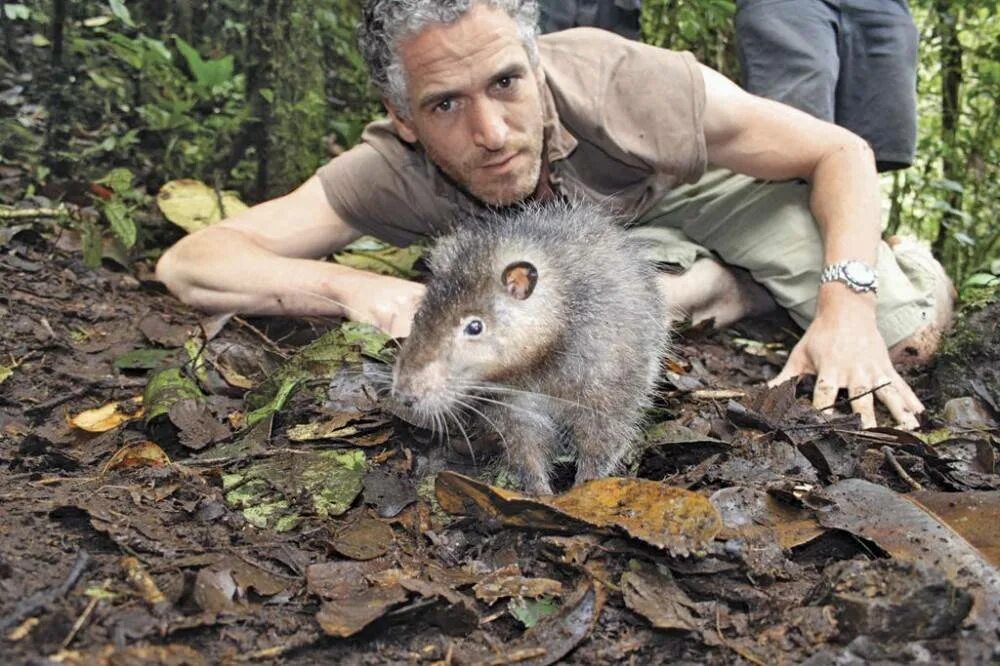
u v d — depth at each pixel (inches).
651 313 32.0
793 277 45.6
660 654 21.7
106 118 55.3
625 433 30.6
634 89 41.5
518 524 25.3
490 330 28.8
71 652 19.3
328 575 23.2
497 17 34.0
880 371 37.9
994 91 68.0
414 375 28.5
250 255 42.6
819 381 37.8
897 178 70.3
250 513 26.5
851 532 24.7
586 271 30.4
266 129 58.8
